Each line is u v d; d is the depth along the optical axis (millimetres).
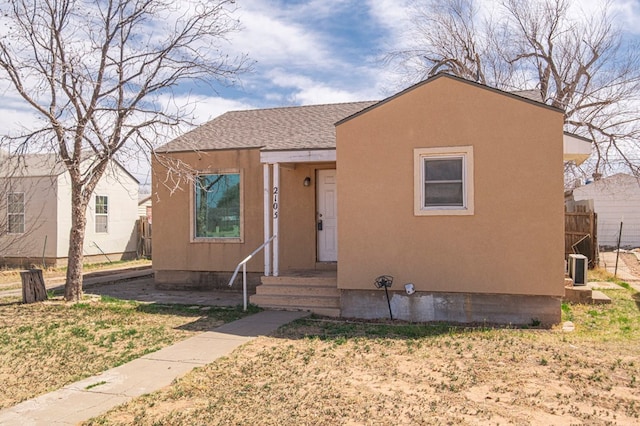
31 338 8578
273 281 11336
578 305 11070
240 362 6969
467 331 8594
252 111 16594
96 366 6969
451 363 6746
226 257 13789
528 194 9055
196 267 14039
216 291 13836
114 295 13375
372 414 5121
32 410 5418
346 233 10000
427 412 5141
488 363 6727
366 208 9875
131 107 11266
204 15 11523
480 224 9289
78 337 8602
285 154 11461
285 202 13156
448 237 9453
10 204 21391
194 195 14062
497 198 9195
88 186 12039
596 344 7691
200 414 5219
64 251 21797
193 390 5902
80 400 5688
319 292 10773
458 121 9375
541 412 5109
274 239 11758
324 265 12844
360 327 9055
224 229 13914
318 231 13008
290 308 10633
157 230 14375
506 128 9141
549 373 6305
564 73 25422
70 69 10797
